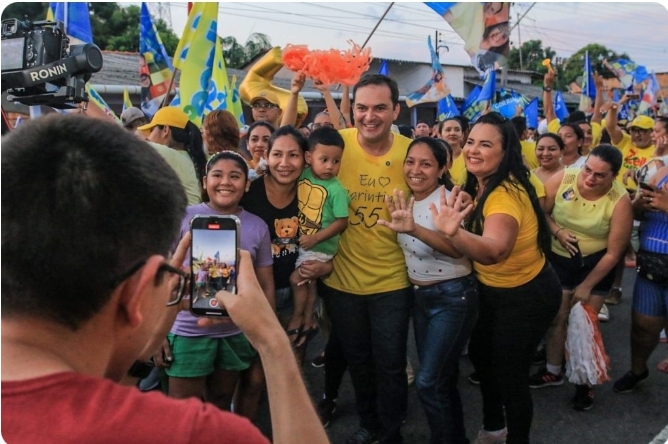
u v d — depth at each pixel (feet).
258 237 8.80
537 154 15.25
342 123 12.48
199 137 11.64
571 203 11.78
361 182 9.41
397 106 9.37
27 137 2.62
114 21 71.77
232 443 2.50
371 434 10.19
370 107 8.97
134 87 30.66
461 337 8.67
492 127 8.14
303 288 9.70
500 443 9.94
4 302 2.53
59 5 14.70
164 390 9.48
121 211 2.54
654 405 11.87
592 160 11.19
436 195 8.95
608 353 14.42
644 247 11.48
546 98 24.90
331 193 9.23
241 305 3.35
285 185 9.36
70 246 2.46
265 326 3.34
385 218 9.28
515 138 8.26
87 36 15.21
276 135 9.23
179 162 10.67
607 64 40.88
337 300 9.72
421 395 8.85
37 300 2.51
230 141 12.66
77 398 2.39
